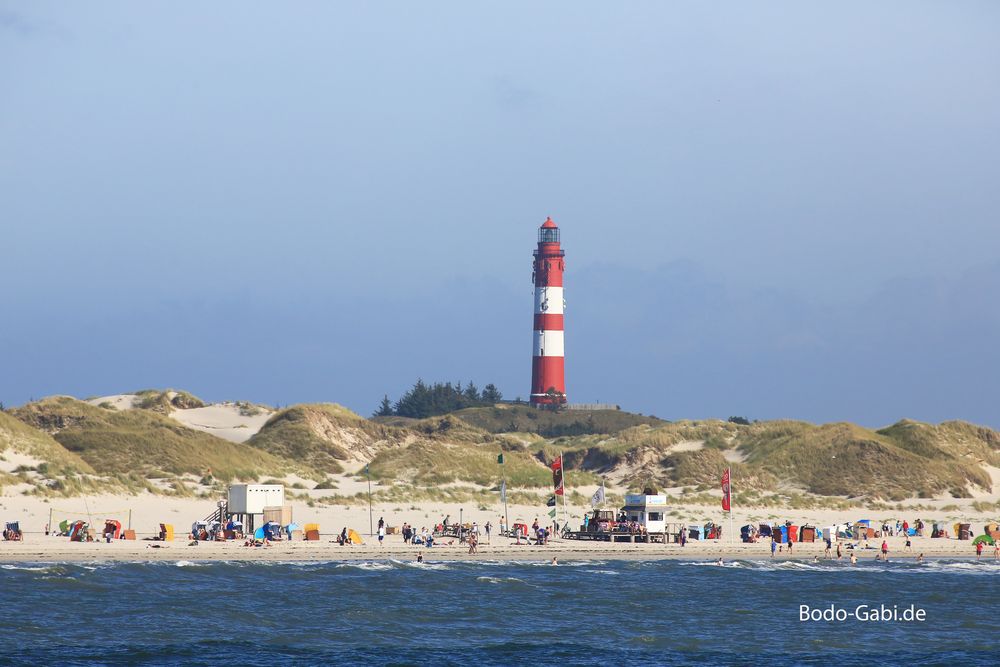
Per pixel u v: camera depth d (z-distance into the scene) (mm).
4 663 179625
